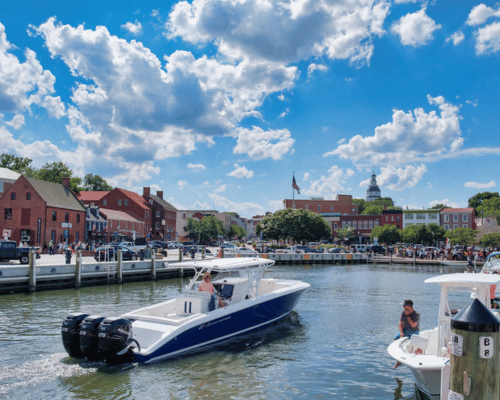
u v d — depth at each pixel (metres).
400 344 8.57
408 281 29.80
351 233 94.31
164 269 30.91
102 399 7.77
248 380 8.97
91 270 26.30
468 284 8.02
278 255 49.97
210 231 95.69
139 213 79.19
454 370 4.91
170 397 7.93
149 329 10.16
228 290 12.87
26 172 76.62
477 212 114.69
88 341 9.33
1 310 17.08
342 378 9.20
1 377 8.75
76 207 55.22
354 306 18.64
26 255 28.06
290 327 14.24
